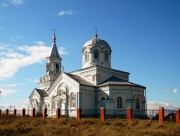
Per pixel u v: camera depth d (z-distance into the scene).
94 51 56.25
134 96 48.16
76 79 50.56
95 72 52.12
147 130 20.83
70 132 21.23
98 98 49.66
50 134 20.55
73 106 49.44
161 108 25.55
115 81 50.81
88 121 28.02
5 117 39.88
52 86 55.44
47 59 64.06
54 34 67.00
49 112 54.59
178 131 20.00
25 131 23.02
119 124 25.41
